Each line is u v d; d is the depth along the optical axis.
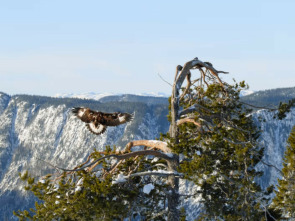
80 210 18.70
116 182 19.61
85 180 19.00
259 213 23.08
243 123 22.88
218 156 23.00
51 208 18.91
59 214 18.69
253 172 23.09
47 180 19.59
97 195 18.92
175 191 21.14
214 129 21.23
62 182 20.08
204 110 22.83
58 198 19.19
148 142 21.86
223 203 23.38
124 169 21.12
